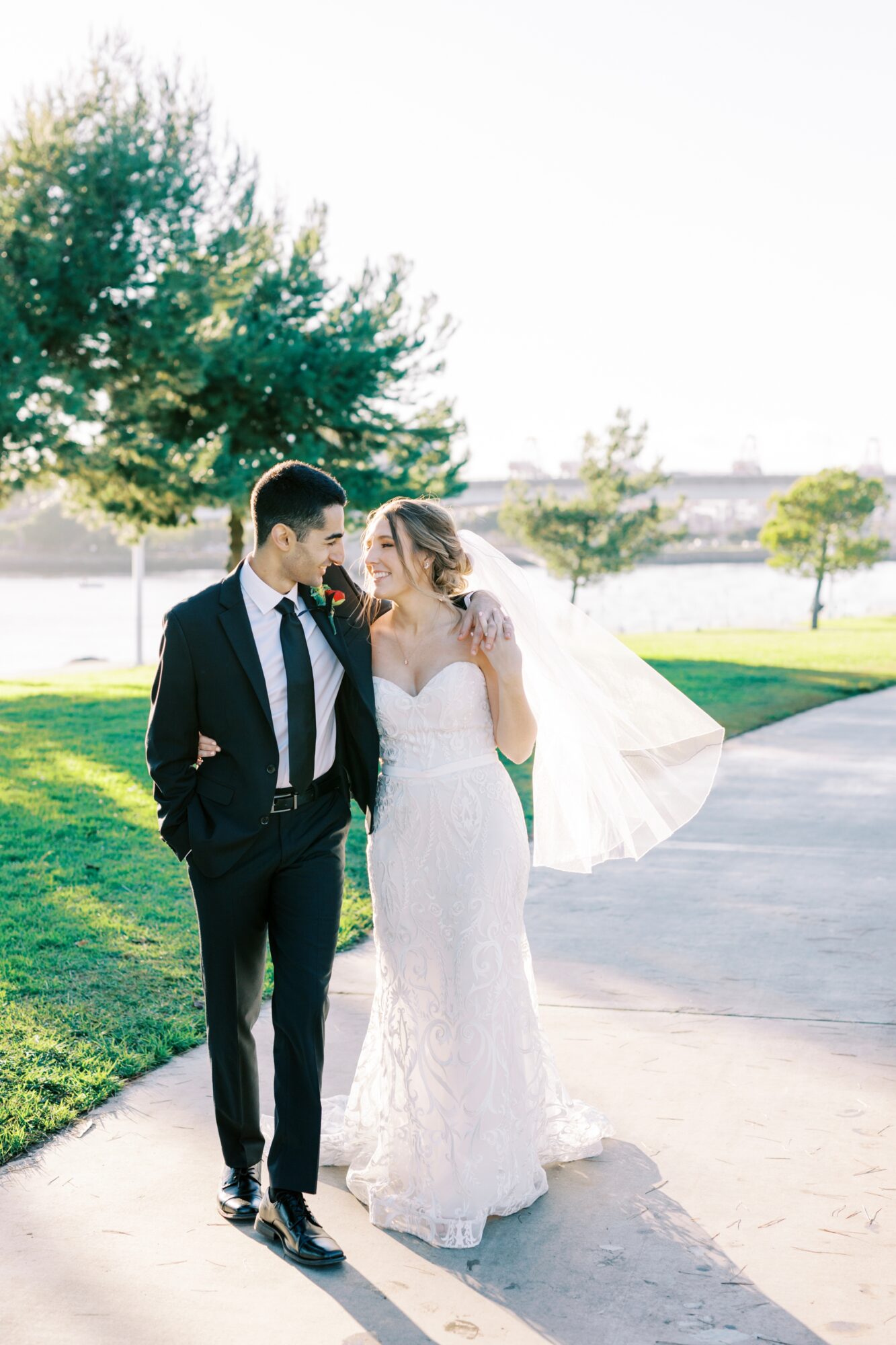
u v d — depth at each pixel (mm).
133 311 16062
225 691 2926
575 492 62625
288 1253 2850
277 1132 2930
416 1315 2611
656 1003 4453
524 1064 3178
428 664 3123
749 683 16203
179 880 6250
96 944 5129
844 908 5703
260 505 2936
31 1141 3396
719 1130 3461
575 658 3770
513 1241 2922
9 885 6066
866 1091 3686
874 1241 2881
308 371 18328
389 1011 3109
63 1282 2725
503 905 3096
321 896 3023
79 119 16047
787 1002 4441
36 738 11320
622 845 3635
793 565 36562
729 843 7172
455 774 3080
